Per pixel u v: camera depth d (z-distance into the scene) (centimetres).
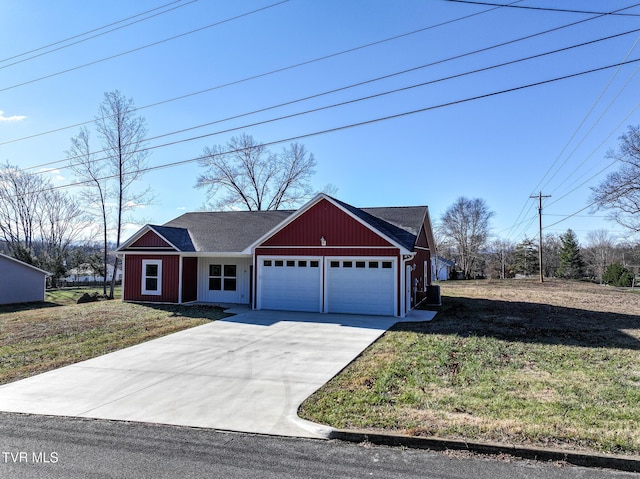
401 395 638
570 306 1886
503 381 707
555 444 457
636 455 428
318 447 471
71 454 452
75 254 4375
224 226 2038
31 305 2209
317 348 981
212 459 440
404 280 1512
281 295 1636
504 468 419
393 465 427
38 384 716
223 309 1656
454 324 1318
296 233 1620
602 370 777
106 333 1181
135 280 1875
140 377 754
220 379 738
